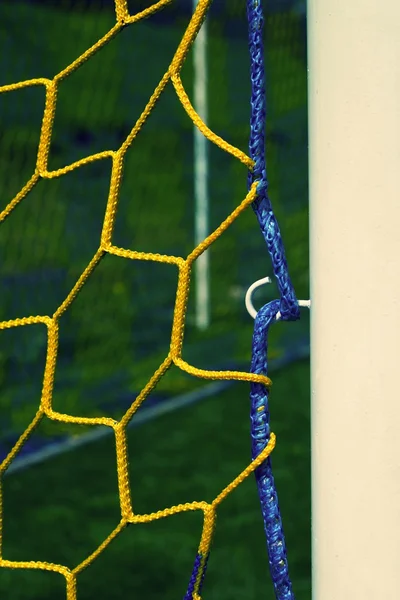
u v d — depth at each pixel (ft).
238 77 41.83
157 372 4.62
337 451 3.92
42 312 25.67
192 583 4.54
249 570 10.62
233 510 12.73
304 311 28.04
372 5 3.76
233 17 36.50
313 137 3.93
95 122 40.32
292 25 33.22
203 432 17.30
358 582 3.92
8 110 35.27
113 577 10.53
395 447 3.85
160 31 47.62
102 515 12.71
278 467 14.75
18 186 32.60
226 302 27.96
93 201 35.96
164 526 12.17
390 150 3.77
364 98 3.78
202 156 26.14
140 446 16.28
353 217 3.82
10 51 37.01
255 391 4.32
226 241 31.22
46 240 29.66
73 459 15.43
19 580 10.48
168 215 37.76
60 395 19.43
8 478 14.35
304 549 11.15
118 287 28.35
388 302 3.80
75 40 40.68
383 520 3.88
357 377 3.86
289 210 35.06
